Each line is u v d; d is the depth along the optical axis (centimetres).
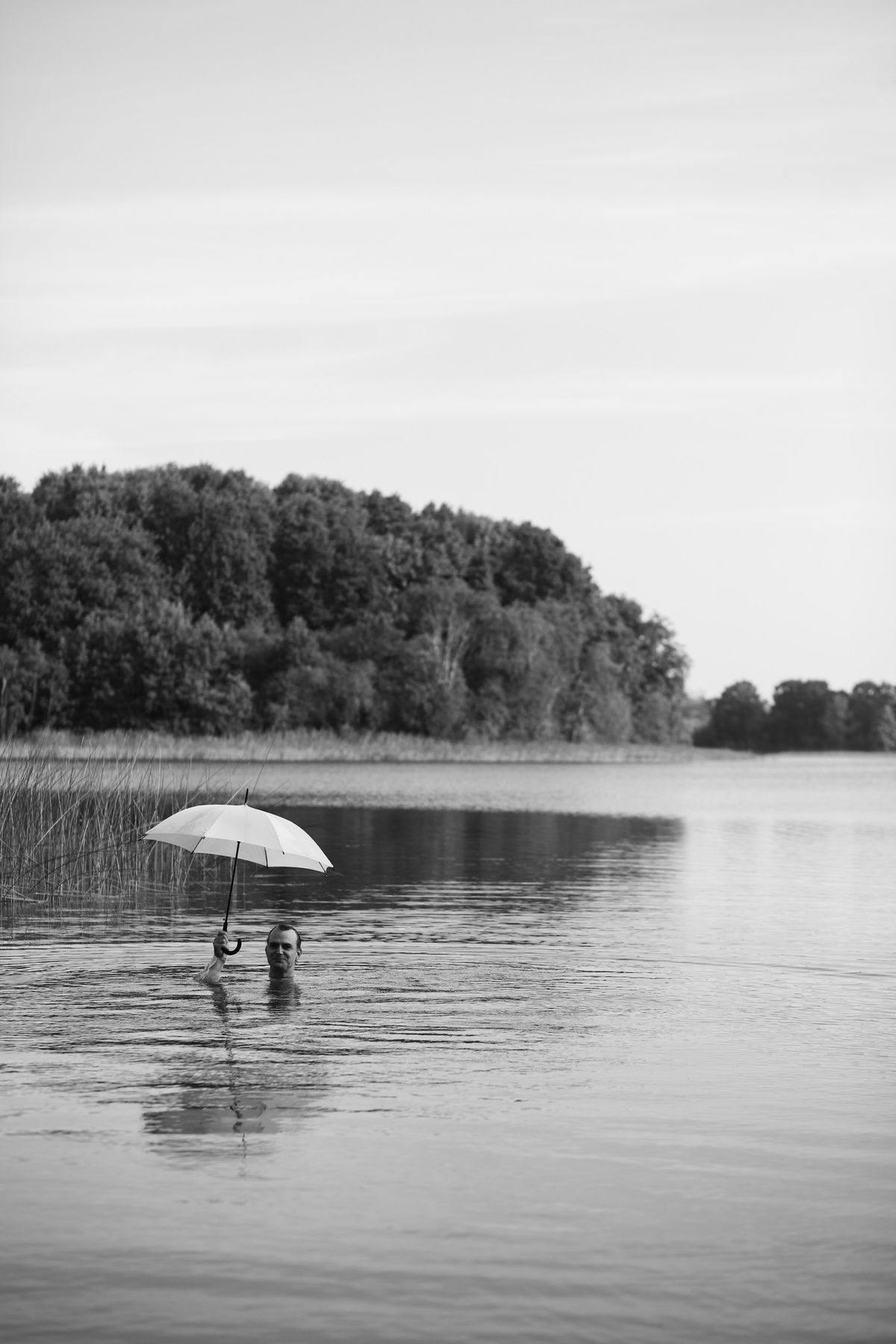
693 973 1294
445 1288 581
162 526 11806
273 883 2033
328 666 10419
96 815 2170
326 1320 554
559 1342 538
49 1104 828
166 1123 793
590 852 2634
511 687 11038
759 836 3142
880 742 16725
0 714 6494
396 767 8275
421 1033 1030
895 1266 607
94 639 9781
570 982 1243
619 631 13288
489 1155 743
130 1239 626
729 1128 795
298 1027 1041
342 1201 673
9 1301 567
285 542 12162
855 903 1834
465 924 1603
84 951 1384
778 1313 563
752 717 16962
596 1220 654
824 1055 970
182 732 9694
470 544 13512
